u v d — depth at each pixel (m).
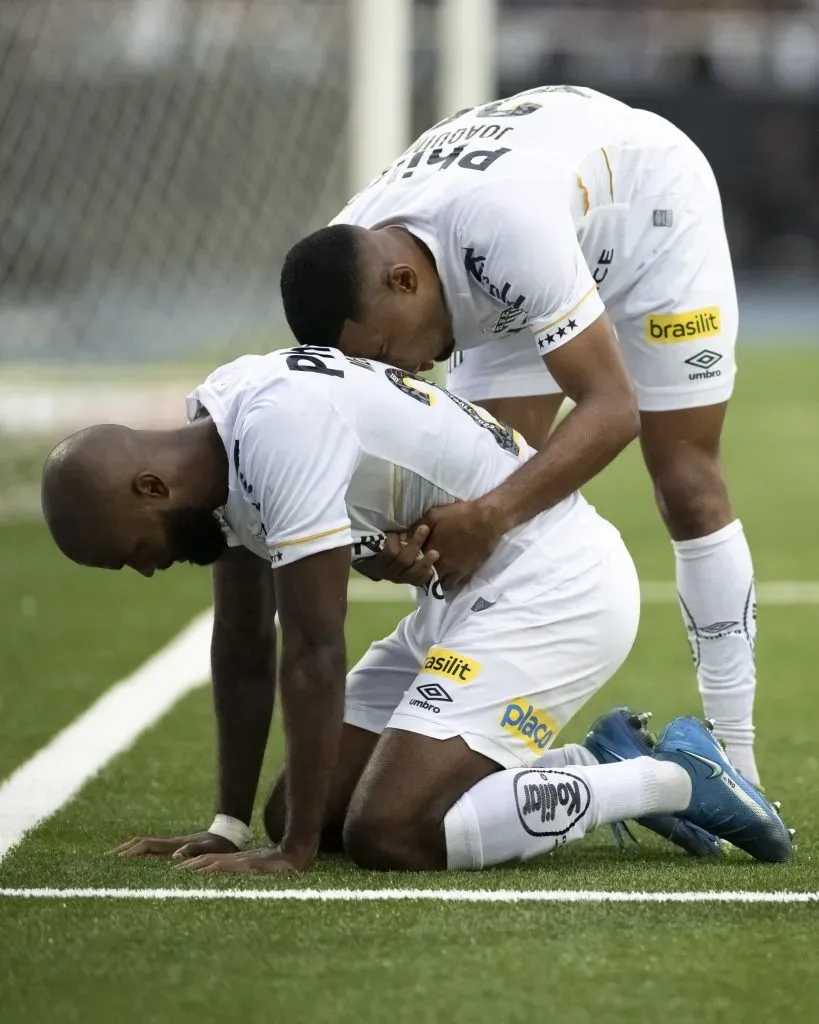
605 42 73.44
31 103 27.81
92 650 17.30
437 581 9.91
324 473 8.96
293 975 7.57
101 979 7.55
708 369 11.59
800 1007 7.19
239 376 9.38
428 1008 7.16
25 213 28.20
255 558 9.78
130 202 28.30
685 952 7.88
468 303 10.30
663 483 11.70
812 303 81.88
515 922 8.32
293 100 28.20
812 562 22.73
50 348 36.00
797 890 9.01
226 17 27.98
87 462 8.85
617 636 10.12
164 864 9.64
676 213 11.52
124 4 27.84
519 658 9.70
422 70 33.00
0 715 14.34
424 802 9.35
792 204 79.38
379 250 9.89
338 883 9.08
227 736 10.09
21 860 9.77
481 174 10.23
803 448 37.38
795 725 13.89
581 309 10.07
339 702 9.08
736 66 75.31
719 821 9.68
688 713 14.47
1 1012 7.18
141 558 9.13
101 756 12.91
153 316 35.84
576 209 10.85
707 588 11.50
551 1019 7.05
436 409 9.73
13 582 21.61
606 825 10.41
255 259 28.62
